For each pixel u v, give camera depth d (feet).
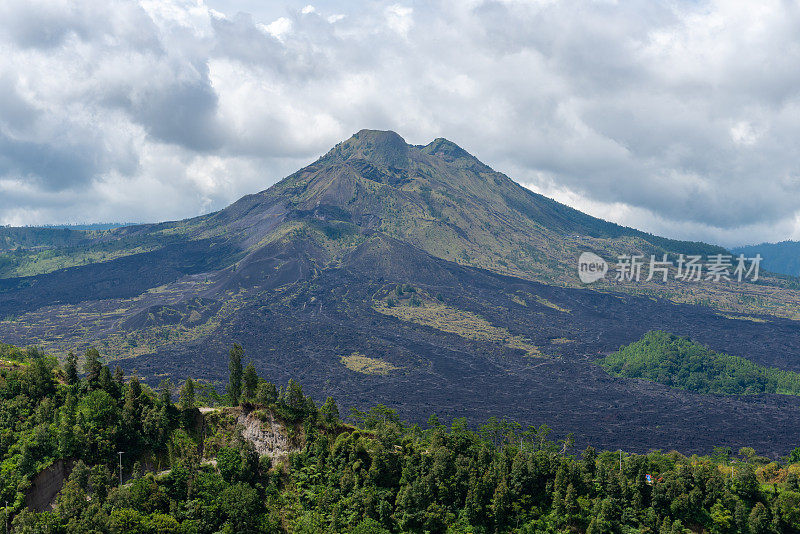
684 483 642.22
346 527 596.29
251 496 597.11
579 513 622.95
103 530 526.57
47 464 590.96
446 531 599.98
